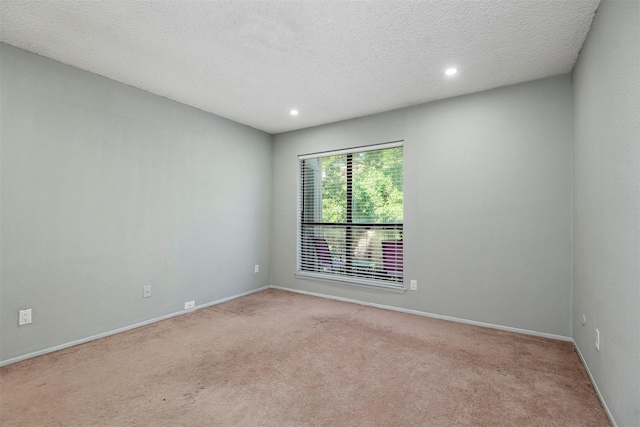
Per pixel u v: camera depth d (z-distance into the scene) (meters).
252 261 4.50
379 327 3.09
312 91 3.19
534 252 2.89
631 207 1.42
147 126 3.21
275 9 1.91
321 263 4.36
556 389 1.96
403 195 3.62
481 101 3.16
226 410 1.75
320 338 2.81
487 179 3.12
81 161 2.72
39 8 1.90
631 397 1.41
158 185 3.31
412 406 1.79
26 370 2.20
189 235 3.61
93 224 2.79
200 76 2.87
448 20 2.00
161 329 3.04
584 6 1.85
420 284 3.49
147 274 3.20
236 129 4.24
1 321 2.27
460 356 2.43
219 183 3.99
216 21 2.04
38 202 2.46
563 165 2.77
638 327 1.35
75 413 1.71
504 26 2.06
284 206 4.72
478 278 3.15
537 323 2.87
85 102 2.75
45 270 2.49
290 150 4.67
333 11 1.92
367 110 3.75
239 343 2.70
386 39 2.23
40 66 2.48
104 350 2.55
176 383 2.03
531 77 2.84
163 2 1.85
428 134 3.46
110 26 2.10
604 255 1.78
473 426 1.62
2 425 1.60
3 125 2.30
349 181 4.16
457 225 3.28
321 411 1.74
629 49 1.43
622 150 1.52
